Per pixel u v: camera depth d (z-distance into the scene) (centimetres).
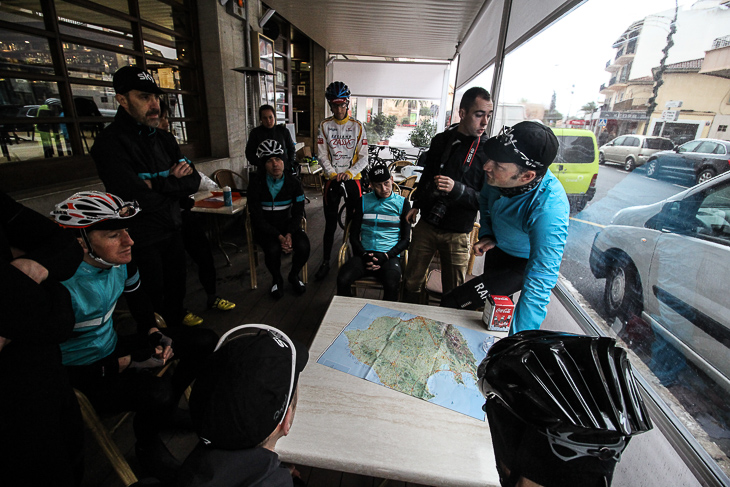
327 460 79
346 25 611
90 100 280
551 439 42
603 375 43
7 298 63
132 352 134
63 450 87
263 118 375
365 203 238
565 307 159
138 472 142
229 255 373
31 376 77
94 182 263
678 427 85
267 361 59
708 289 84
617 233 130
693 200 92
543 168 105
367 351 116
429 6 466
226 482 54
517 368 47
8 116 228
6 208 87
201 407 56
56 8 248
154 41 343
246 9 450
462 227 198
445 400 97
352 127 308
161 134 200
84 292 117
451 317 139
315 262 362
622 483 104
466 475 76
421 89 976
